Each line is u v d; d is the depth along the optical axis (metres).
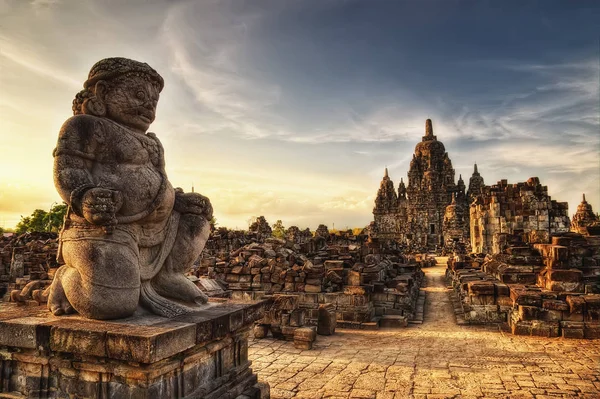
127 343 4.80
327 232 57.19
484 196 38.75
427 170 86.25
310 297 15.30
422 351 10.87
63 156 5.65
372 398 7.64
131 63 6.15
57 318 5.63
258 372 9.15
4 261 27.75
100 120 5.94
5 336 5.41
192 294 6.58
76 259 5.54
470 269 23.36
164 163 6.61
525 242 19.56
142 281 6.12
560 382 8.37
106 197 5.45
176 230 6.68
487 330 13.55
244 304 6.84
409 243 75.69
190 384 5.53
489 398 7.61
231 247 35.06
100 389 5.08
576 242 15.75
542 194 37.19
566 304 12.42
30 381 5.41
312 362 9.92
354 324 14.18
